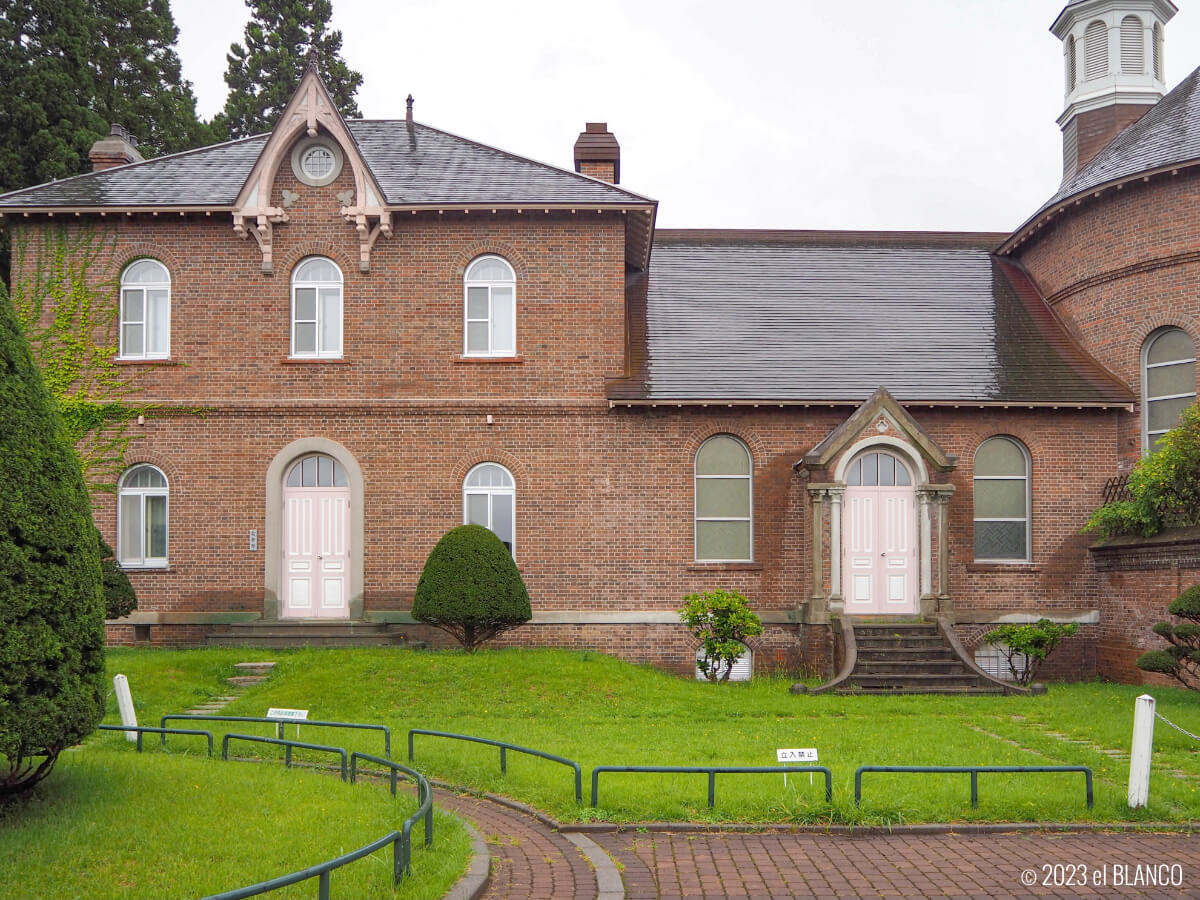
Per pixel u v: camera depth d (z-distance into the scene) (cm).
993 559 2186
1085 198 2258
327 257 2181
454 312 2170
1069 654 2159
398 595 2128
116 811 935
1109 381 2203
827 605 2030
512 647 2102
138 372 2156
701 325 2347
